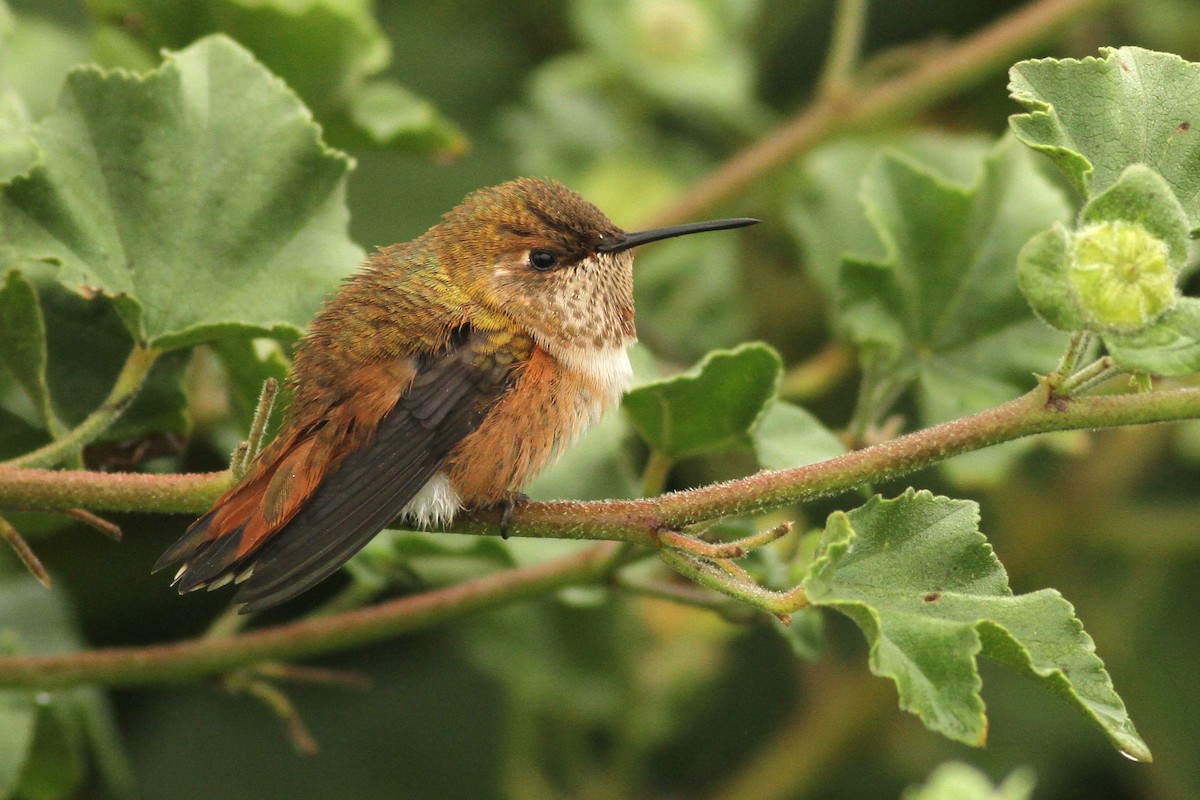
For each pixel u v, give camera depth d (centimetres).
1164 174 603
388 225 1300
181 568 658
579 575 784
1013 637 535
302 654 799
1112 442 1207
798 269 1276
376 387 745
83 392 788
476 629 1127
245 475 647
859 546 593
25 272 789
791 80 1417
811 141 1133
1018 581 1215
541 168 1302
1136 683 1205
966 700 532
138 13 917
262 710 1274
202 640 802
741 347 723
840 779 1195
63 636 1020
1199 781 1178
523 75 1381
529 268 804
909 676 538
